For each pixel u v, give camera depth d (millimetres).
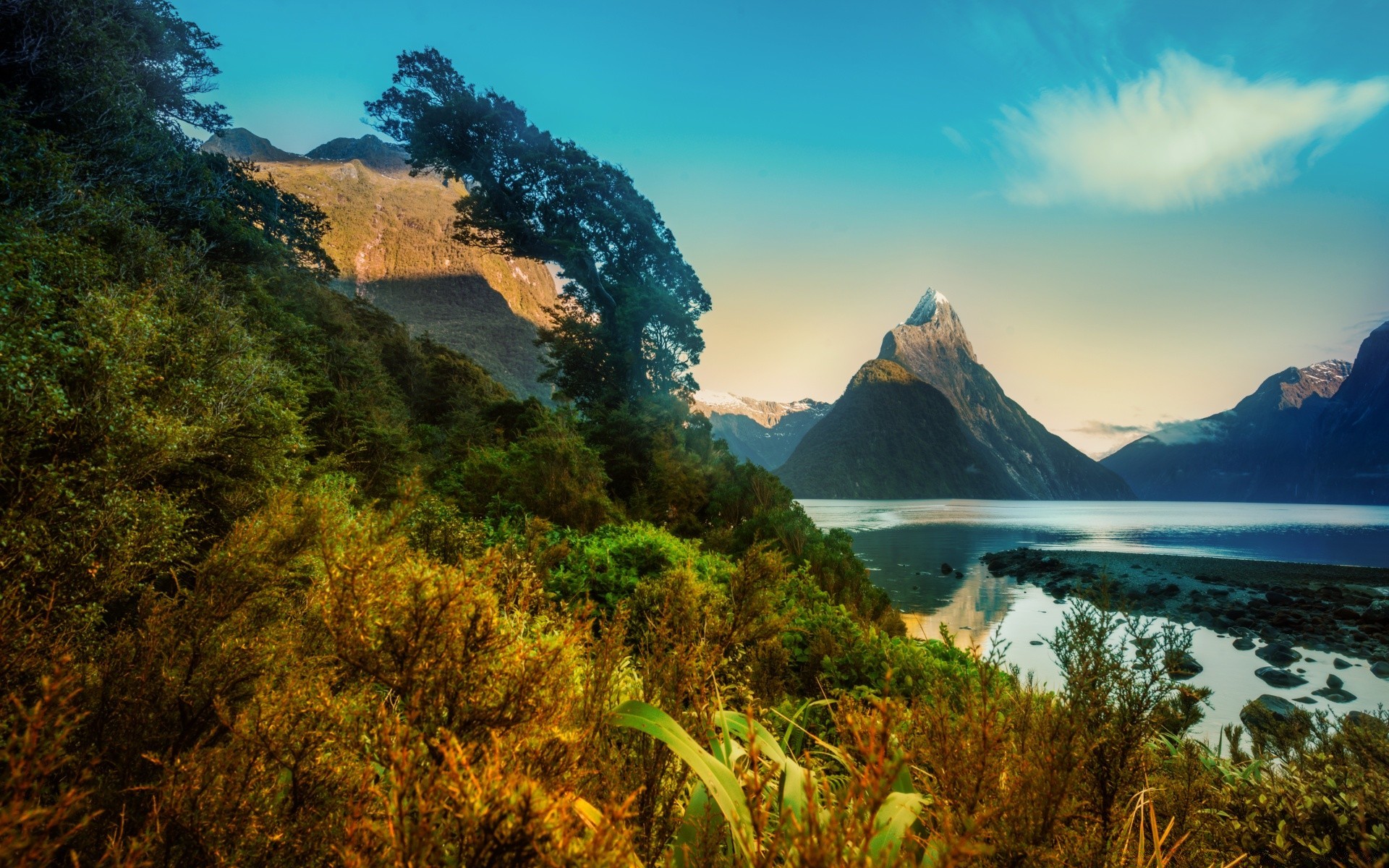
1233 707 9719
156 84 14844
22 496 1585
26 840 646
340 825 928
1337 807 1687
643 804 1216
